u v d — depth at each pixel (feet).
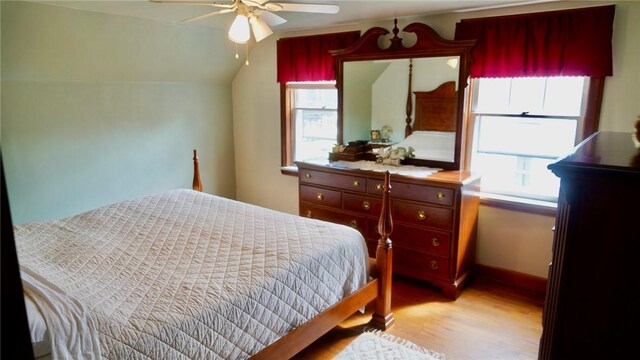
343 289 8.20
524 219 10.91
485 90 11.30
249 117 16.24
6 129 11.00
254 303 6.48
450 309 10.16
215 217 9.69
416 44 11.53
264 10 8.18
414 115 12.04
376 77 12.54
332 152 13.35
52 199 12.10
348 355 8.39
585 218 3.34
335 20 12.58
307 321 7.33
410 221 11.09
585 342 3.55
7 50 10.28
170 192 11.56
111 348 5.08
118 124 13.28
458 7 10.69
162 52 13.12
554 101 10.40
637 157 3.64
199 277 6.77
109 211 9.93
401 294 10.93
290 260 7.38
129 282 6.57
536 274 10.96
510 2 10.11
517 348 8.63
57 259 7.39
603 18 9.15
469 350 8.56
